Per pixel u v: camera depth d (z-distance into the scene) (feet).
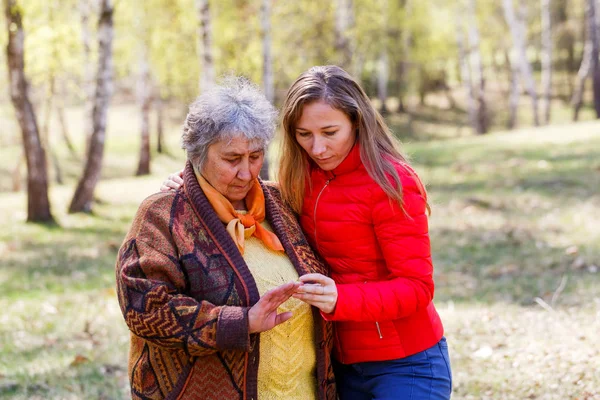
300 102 7.80
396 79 114.93
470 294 19.31
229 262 7.53
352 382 8.59
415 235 7.80
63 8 51.29
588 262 21.22
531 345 14.76
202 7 39.40
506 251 23.70
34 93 68.03
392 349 8.13
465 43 103.45
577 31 114.32
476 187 35.29
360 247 8.07
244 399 7.52
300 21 65.51
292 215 8.60
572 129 52.85
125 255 7.46
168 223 7.54
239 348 7.09
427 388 8.11
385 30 82.33
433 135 97.35
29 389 14.20
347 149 7.99
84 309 20.02
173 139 95.76
